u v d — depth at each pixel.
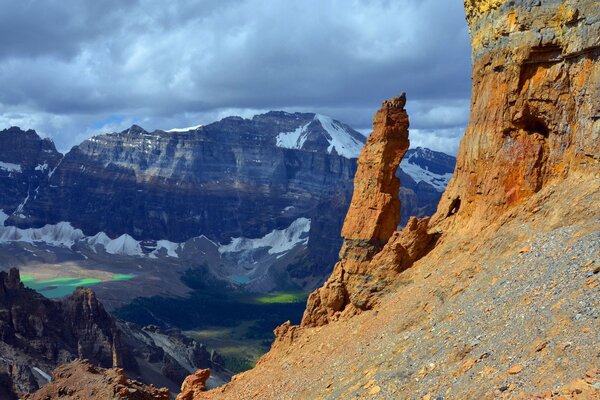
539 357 29.52
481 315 37.88
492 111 51.38
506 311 36.16
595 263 34.59
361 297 56.72
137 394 81.19
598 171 43.81
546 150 48.28
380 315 51.41
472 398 29.98
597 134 44.09
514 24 48.94
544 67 47.97
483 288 41.38
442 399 31.75
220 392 60.78
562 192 45.25
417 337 41.78
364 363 44.50
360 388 40.22
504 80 50.16
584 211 42.19
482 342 34.72
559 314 31.94
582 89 45.25
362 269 61.72
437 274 50.00
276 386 53.50
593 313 30.28
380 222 62.53
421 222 56.84
